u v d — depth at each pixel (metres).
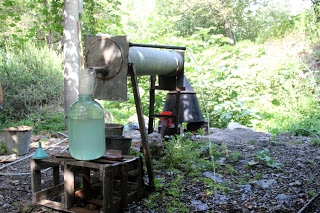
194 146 5.06
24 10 13.07
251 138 6.09
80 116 2.88
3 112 8.69
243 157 4.69
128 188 3.38
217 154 4.73
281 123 7.58
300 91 9.44
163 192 3.36
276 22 16.05
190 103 6.05
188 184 3.66
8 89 8.76
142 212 3.01
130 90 9.87
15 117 8.83
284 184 3.63
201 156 4.75
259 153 4.85
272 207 3.05
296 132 6.79
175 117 5.06
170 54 4.31
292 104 8.96
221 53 11.71
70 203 2.96
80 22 7.50
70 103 7.13
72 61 7.08
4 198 3.40
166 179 3.82
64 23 7.11
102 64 3.32
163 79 4.90
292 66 10.33
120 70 3.23
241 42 14.01
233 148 5.28
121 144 3.98
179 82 4.78
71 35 7.05
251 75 9.87
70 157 3.09
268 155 4.67
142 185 3.28
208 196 3.32
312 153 4.95
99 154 2.99
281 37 13.27
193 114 6.06
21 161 4.87
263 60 10.79
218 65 9.85
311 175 3.86
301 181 3.71
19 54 9.45
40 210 3.06
